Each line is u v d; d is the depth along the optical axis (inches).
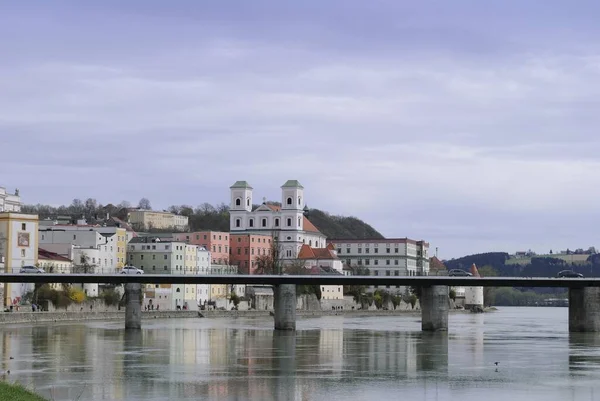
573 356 5374.0
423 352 5610.2
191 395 3804.1
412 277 7578.7
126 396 3772.1
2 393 3152.1
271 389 3969.0
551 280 7475.4
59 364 4815.5
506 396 3841.0
